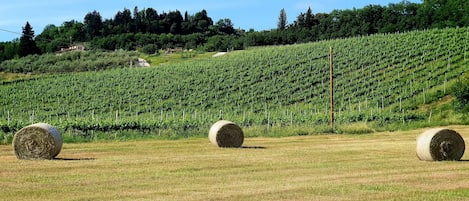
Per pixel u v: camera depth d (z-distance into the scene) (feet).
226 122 86.33
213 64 266.16
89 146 85.15
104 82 244.42
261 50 301.02
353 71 223.51
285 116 152.97
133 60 336.08
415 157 67.97
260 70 241.35
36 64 325.62
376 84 201.87
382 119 144.56
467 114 145.07
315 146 85.56
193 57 357.61
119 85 237.04
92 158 67.31
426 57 224.74
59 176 51.13
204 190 43.68
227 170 55.31
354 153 73.31
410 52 236.22
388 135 109.09
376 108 172.35
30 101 214.28
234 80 229.86
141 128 119.75
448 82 187.73
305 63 244.63
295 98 198.18
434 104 168.14
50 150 66.33
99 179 49.32
